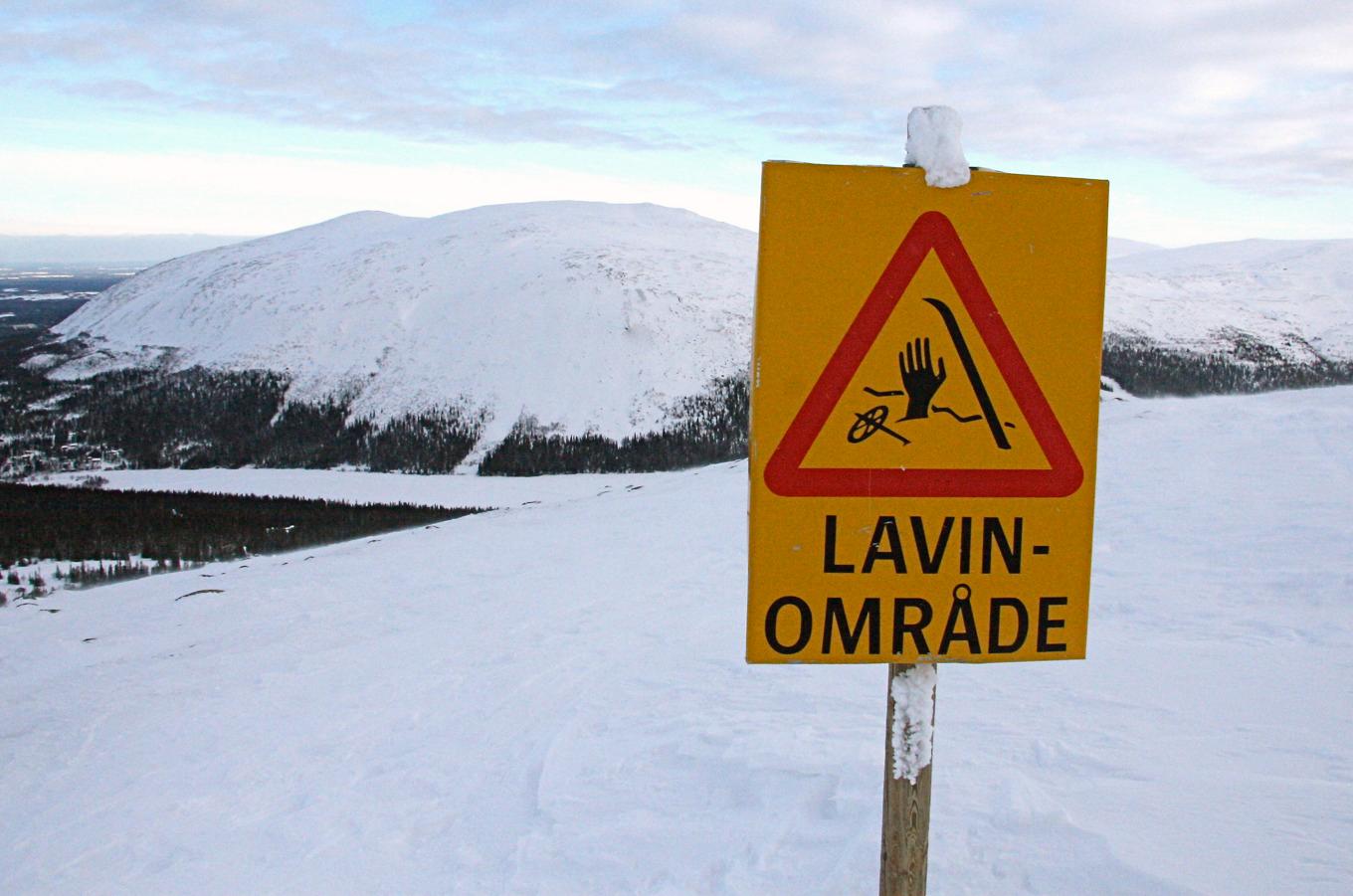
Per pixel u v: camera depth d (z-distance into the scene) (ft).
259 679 38.17
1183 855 11.69
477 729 25.32
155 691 39.06
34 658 59.00
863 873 12.92
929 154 7.08
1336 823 12.25
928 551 7.38
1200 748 15.65
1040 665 22.12
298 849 19.26
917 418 7.27
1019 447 7.37
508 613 44.19
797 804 15.57
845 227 7.09
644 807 16.99
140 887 19.04
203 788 25.05
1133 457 55.47
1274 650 21.90
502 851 16.75
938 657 7.47
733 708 21.91
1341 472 44.34
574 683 28.12
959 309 7.22
